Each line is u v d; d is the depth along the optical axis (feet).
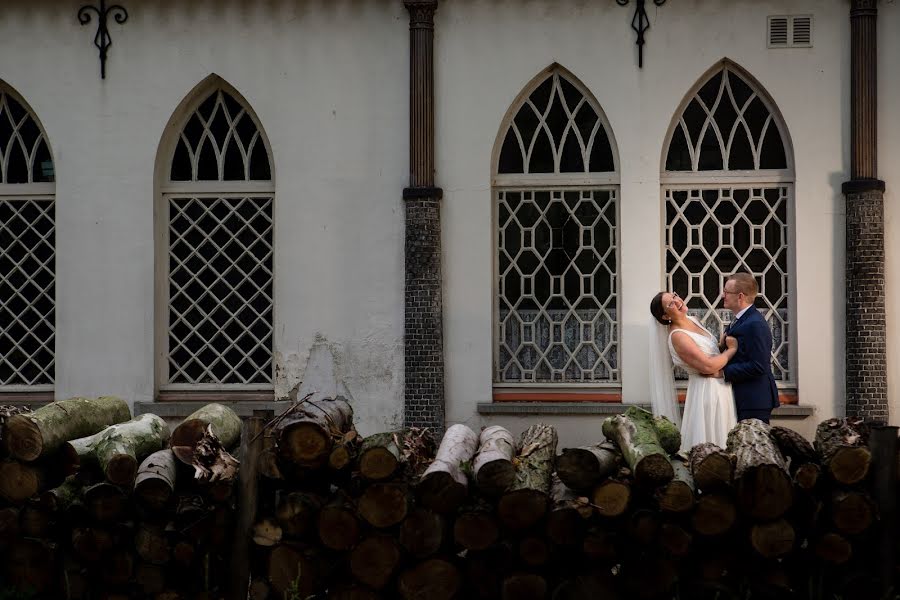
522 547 17.11
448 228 29.94
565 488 17.71
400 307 30.01
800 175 29.07
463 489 17.01
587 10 29.60
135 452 18.12
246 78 30.53
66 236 30.96
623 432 18.02
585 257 30.12
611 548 17.08
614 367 29.96
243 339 31.17
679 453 18.51
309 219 30.35
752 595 17.40
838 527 16.99
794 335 29.27
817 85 29.01
